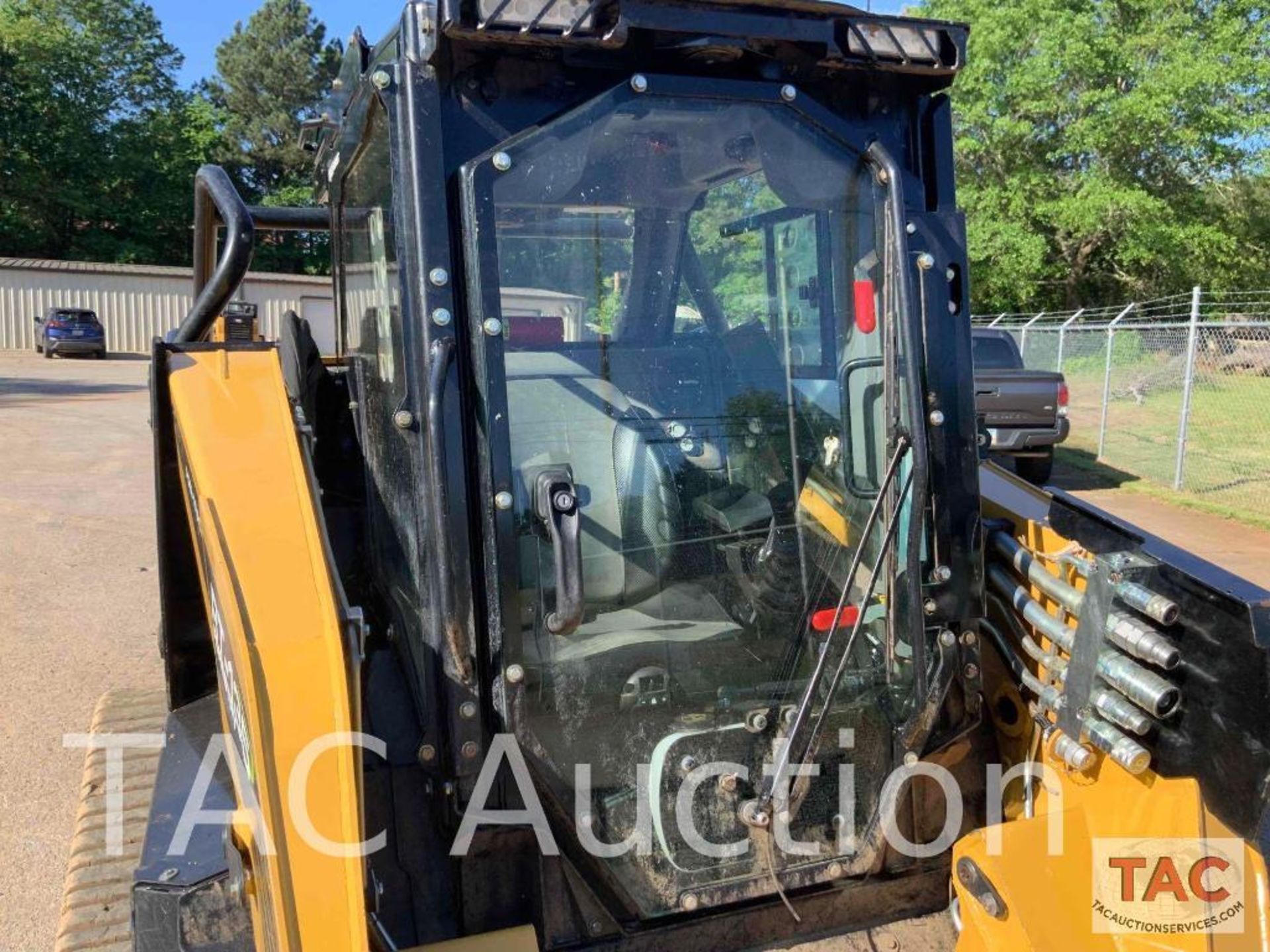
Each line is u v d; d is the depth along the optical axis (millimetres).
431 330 1803
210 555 1757
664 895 2033
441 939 1956
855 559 2104
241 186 54062
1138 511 10516
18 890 3621
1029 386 11297
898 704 2146
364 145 2182
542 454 1956
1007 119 24125
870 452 2168
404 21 1792
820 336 2133
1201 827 1945
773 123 2031
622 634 2020
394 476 2090
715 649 2088
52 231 45375
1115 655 2086
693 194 2000
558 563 1788
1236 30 23828
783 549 2135
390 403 2076
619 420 2018
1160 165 25844
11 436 14078
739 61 2004
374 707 2090
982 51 24953
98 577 7562
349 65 2309
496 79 1848
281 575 1692
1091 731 2119
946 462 2131
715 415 2090
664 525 2059
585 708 1985
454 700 1841
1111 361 13758
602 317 1992
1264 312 26406
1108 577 2104
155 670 5734
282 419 1925
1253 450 13469
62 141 44906
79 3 47594
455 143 1833
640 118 1942
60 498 10156
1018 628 2408
